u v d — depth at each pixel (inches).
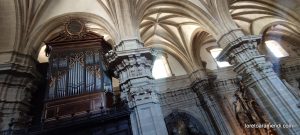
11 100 363.3
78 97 373.7
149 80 359.9
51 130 308.2
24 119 365.7
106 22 481.4
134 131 310.7
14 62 390.6
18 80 383.9
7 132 312.8
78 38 467.5
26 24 444.1
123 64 369.4
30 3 458.6
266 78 417.4
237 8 681.6
